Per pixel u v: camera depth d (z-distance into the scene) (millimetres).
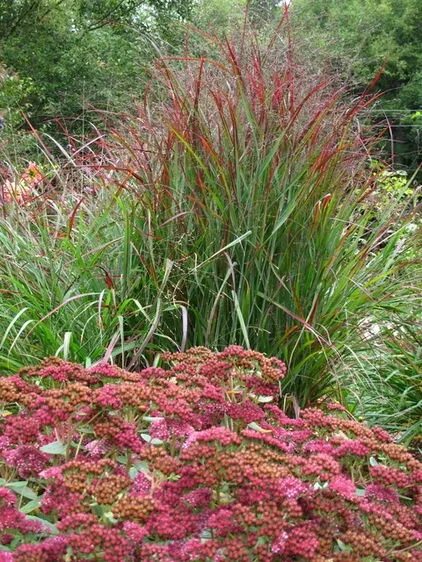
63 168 3354
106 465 1408
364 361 2775
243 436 1527
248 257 2455
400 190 3229
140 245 2637
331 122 2598
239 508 1274
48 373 1758
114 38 12297
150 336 2268
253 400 1840
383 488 1497
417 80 11133
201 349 2084
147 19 8375
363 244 2914
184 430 1561
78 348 2391
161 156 2549
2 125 3871
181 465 1450
